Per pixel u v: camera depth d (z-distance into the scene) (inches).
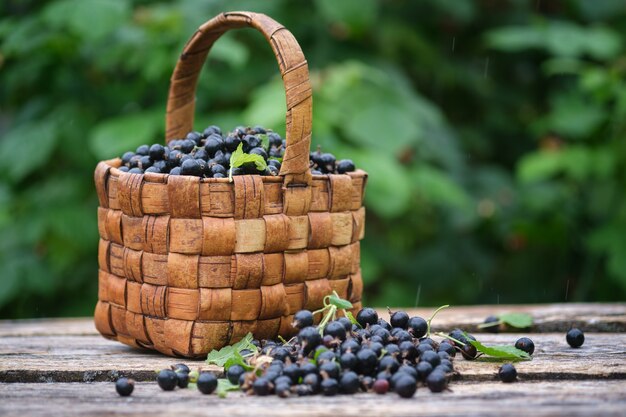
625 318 120.4
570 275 208.8
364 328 93.0
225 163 96.7
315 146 158.6
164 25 165.9
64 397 84.1
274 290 95.0
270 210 94.5
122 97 176.2
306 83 93.5
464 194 189.5
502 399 81.4
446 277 200.2
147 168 98.4
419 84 214.4
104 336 103.6
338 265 99.9
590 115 191.9
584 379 91.0
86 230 168.7
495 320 116.7
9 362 96.8
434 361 86.8
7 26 169.2
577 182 205.2
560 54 191.5
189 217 92.4
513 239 206.1
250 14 97.8
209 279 92.7
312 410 77.3
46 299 181.8
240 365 87.1
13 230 169.0
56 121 171.5
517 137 224.5
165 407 79.7
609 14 217.6
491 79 220.2
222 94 179.2
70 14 158.1
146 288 95.2
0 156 168.1
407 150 177.3
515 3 214.5
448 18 211.6
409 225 198.7
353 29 180.4
